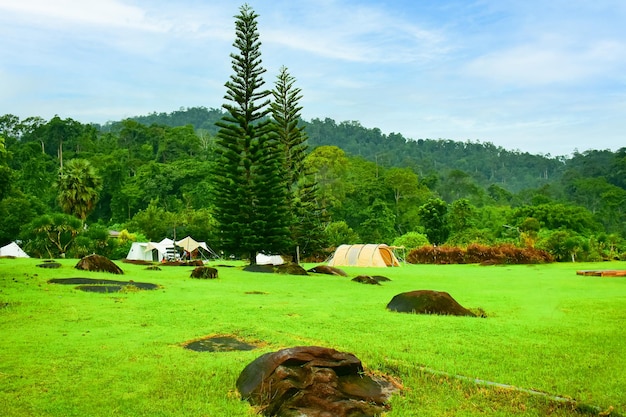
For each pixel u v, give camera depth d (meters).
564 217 54.75
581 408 4.46
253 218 23.33
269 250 23.83
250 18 23.81
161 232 49.41
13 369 5.26
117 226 54.69
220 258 41.09
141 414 4.25
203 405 4.45
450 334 7.36
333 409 4.16
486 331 7.60
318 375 4.49
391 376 5.27
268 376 4.61
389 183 77.25
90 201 38.94
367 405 4.34
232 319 8.29
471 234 46.53
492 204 92.81
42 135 86.81
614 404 4.57
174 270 18.19
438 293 9.65
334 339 6.91
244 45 23.88
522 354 6.27
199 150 95.50
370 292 13.40
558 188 109.94
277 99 28.44
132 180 74.56
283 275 17.83
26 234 34.47
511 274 22.08
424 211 55.81
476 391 4.90
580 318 9.07
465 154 177.75
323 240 31.09
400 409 4.42
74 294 10.37
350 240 47.75
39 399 4.48
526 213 57.22
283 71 28.42
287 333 7.25
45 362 5.52
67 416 4.16
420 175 118.50
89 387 4.81
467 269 26.70
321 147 77.31
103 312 8.62
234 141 23.58
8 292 10.18
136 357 5.81
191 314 8.66
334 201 66.88
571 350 6.48
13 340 6.46
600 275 20.44
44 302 9.28
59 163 77.62
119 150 87.12
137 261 22.89
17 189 44.22
